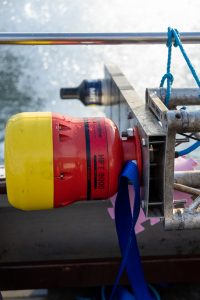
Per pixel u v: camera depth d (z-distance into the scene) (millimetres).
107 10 7219
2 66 6348
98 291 2447
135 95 2084
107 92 2984
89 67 6242
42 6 7180
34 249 2355
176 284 2506
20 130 1519
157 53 6418
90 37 1948
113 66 2934
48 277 2328
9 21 6941
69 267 2324
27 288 2340
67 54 6504
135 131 1612
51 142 1504
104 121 1593
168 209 1502
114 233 2357
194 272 2369
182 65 5664
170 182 1475
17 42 1924
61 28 6875
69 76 6074
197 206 1550
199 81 1648
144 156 1525
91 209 2301
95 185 1539
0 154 4406
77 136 1535
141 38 1954
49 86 6008
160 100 1658
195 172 1801
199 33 1931
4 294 2459
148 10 7172
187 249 2416
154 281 2367
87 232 2344
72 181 1521
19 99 5742
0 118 5328
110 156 1523
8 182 1537
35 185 1511
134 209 1500
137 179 1495
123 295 2303
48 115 1566
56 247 2361
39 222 2309
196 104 1801
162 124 1492
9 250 2346
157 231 2357
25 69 6219
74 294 2449
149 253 2396
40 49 6457
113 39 1956
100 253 2387
